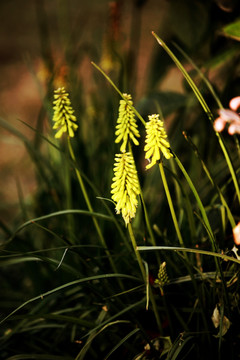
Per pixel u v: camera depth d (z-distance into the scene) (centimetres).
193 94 166
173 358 127
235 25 138
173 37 180
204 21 171
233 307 134
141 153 176
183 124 176
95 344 146
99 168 180
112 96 170
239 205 150
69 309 146
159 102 169
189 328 141
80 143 177
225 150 130
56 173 181
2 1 670
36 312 155
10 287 181
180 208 152
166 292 141
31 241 172
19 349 148
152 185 174
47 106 176
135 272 148
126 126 127
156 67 183
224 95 160
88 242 169
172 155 123
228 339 135
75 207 176
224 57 152
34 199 180
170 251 148
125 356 142
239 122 119
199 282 142
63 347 148
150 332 142
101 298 135
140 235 156
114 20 182
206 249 143
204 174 168
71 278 162
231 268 138
